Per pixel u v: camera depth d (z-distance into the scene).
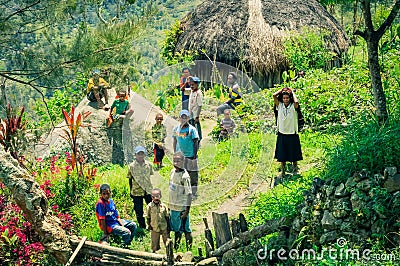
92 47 10.66
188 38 22.36
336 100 14.10
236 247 8.07
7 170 8.77
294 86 15.72
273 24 21.30
